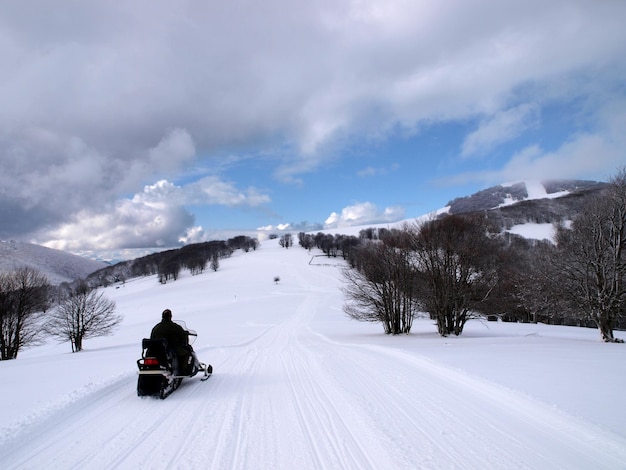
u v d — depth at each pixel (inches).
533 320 1697.8
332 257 6407.5
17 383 323.9
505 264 1079.0
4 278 1413.6
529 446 180.9
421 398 267.1
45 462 172.2
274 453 180.5
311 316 2194.9
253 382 336.8
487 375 319.0
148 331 1838.1
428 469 160.1
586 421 202.8
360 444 189.0
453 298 964.6
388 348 564.1
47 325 1437.0
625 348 538.6
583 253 797.2
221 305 3016.7
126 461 172.9
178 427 218.1
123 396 287.0
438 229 999.6
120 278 6820.9
